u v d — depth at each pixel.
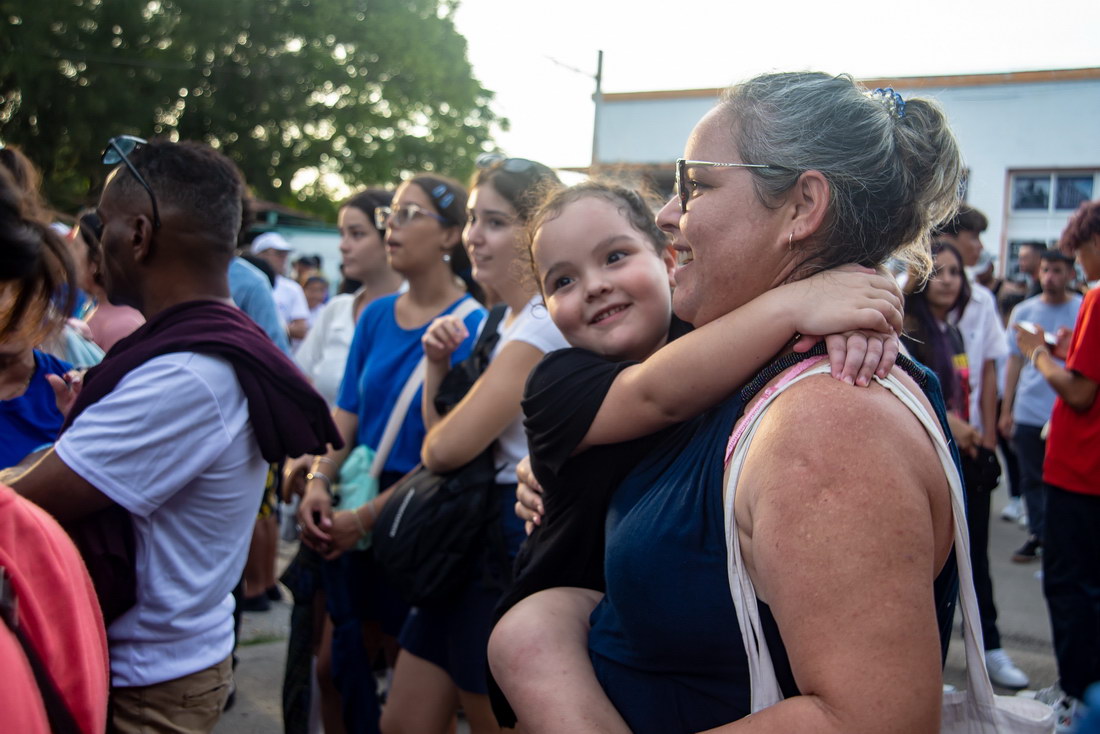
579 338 1.64
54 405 2.26
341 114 24.78
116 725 1.77
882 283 1.11
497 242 2.51
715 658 1.11
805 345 1.12
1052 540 3.43
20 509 1.02
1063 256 5.49
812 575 0.95
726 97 1.24
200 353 1.80
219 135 24.00
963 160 1.27
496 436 2.28
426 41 25.89
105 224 1.94
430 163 26.50
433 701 2.46
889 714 0.90
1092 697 0.55
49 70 20.53
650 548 1.14
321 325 4.61
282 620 4.61
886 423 1.00
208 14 22.64
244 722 3.48
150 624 1.79
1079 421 3.35
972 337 4.61
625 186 1.76
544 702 1.25
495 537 2.30
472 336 2.91
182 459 1.75
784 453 1.01
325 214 28.05
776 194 1.16
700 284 1.25
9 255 1.11
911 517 0.96
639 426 1.28
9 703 0.85
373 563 2.87
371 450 2.90
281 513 6.46
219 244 1.96
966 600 1.09
